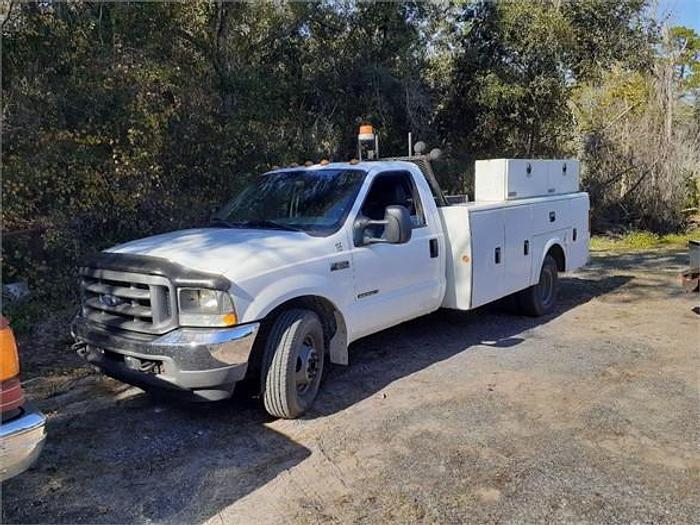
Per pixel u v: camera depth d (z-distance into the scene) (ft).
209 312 12.52
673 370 17.75
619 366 18.13
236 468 11.97
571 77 48.06
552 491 11.01
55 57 23.85
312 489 11.16
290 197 17.26
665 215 57.31
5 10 22.34
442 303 19.62
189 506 10.66
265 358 13.80
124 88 25.04
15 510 10.50
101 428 13.88
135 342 12.82
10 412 8.82
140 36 26.78
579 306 26.78
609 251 46.29
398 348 20.16
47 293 23.58
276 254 13.91
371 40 41.68
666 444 12.91
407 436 13.29
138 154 25.26
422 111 43.19
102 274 13.83
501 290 21.25
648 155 57.21
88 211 25.18
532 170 24.17
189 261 13.08
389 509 10.44
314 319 14.44
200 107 29.27
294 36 38.24
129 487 11.28
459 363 18.48
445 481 11.37
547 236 24.63
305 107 39.22
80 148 24.16
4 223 22.97
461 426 13.79
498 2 43.45
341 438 13.24
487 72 44.68
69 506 10.65
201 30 30.53
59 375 17.52
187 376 12.34
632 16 46.65
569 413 14.55
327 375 17.39
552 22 42.86
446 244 19.39
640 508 10.48
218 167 29.71
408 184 18.66
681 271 35.65
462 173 45.11
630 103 58.39
